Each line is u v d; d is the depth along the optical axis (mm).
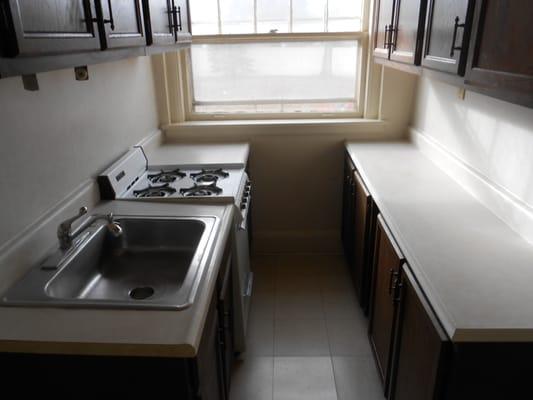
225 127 3004
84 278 1551
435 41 1551
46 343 1045
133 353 1041
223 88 3104
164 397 1106
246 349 2289
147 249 1794
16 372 1093
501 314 1123
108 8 1241
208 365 1309
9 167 1315
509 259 1395
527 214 1525
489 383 1128
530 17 930
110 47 1238
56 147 1594
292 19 2938
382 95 2943
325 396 1982
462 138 2135
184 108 3125
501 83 1061
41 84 1488
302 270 3088
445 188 2053
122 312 1145
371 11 2838
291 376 2102
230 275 1843
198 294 1220
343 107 3133
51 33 921
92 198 1862
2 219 1278
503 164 1742
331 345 2311
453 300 1185
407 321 1457
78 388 1108
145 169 2422
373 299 2113
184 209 1858
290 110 3145
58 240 1540
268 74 3059
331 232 3297
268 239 3311
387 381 1792
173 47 2074
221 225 1690
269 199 3229
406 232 1590
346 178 2939
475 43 1214
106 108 2066
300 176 3156
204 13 2938
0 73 771
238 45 2998
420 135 2711
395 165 2416
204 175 2307
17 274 1315
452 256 1416
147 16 1631
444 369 1145
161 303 1168
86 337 1054
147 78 2738
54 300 1193
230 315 1870
